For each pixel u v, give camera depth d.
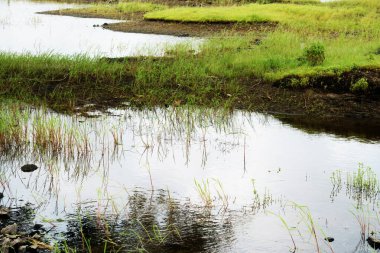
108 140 12.37
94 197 9.15
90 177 10.08
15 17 37.56
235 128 13.71
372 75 16.42
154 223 8.19
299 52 20.91
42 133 11.77
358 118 14.88
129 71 18.25
